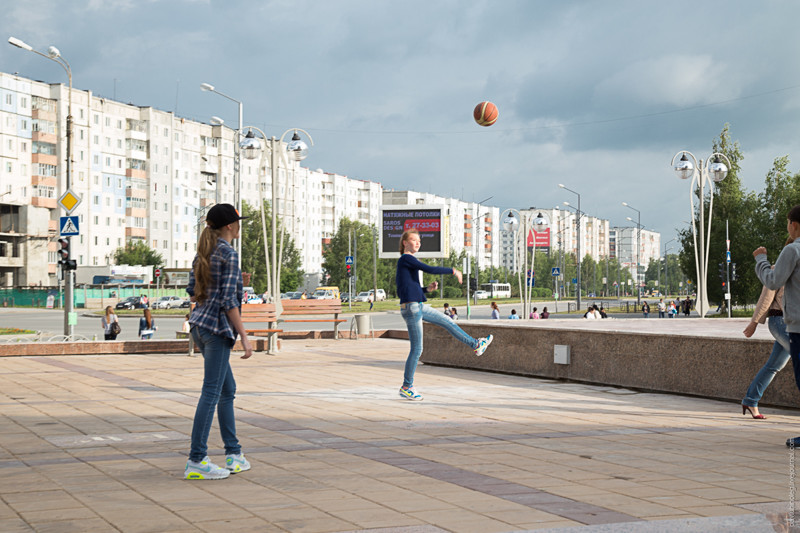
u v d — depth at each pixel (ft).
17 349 54.65
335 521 13.52
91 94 328.29
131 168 346.13
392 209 99.81
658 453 20.44
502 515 13.96
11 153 304.09
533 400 31.94
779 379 30.12
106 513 14.01
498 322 46.70
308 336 74.33
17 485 16.38
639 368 35.70
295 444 21.54
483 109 55.11
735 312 176.04
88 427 24.29
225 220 17.97
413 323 31.19
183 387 35.60
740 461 19.38
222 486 16.34
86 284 256.73
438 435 23.17
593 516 13.89
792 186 165.07
